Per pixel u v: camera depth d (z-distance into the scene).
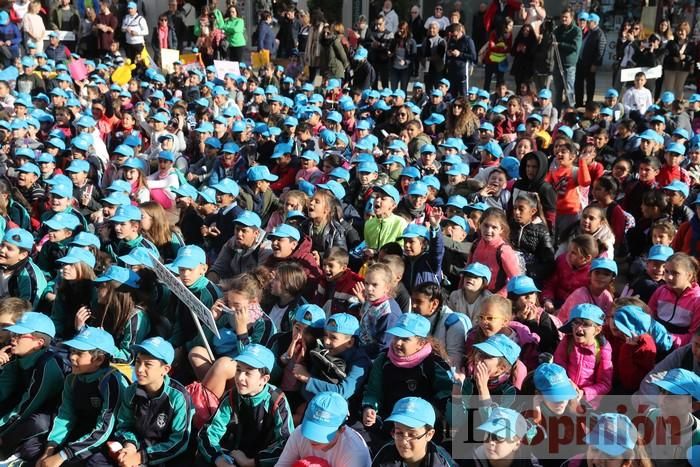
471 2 25.08
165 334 6.73
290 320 6.96
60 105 15.17
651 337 6.07
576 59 17.91
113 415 5.61
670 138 12.86
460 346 6.28
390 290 6.66
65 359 6.19
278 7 25.38
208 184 12.30
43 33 20.72
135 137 13.41
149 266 7.01
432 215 7.54
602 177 8.97
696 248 8.12
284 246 7.66
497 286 7.45
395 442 4.79
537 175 9.35
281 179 11.97
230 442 5.48
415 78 23.83
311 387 5.89
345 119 15.27
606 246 8.05
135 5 22.38
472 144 13.67
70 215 8.55
